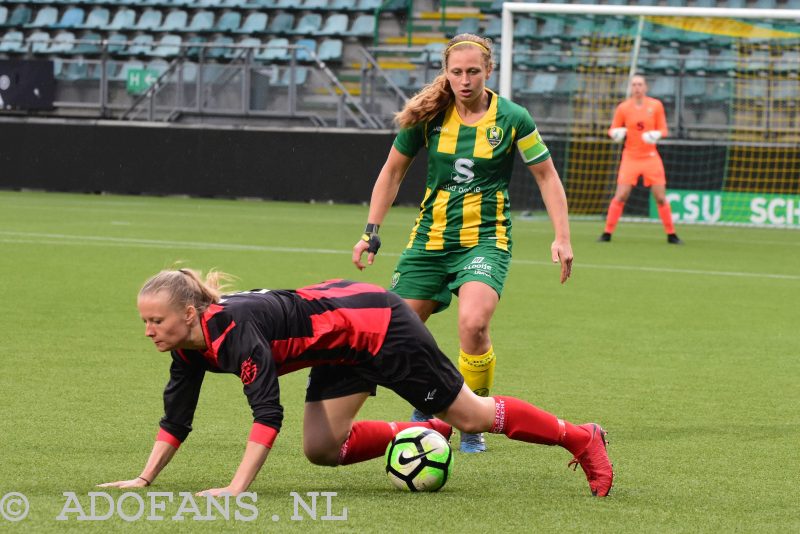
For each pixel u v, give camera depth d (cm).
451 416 1338
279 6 8156
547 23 7419
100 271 3541
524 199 6869
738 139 6769
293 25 8138
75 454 1486
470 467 1489
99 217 5578
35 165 7406
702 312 3045
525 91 7012
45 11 8525
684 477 1445
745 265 4284
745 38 6900
